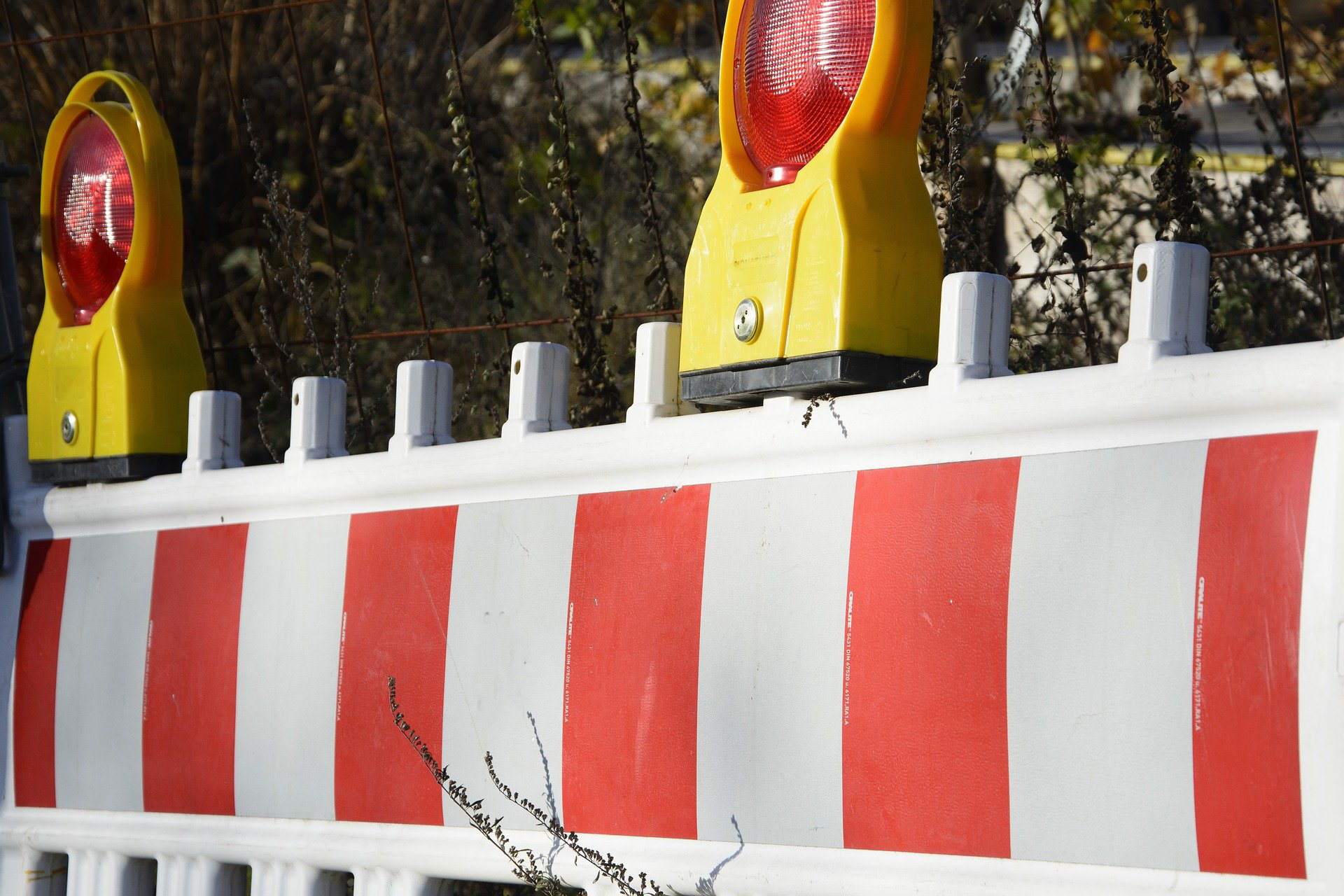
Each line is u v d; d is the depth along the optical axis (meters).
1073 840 3.53
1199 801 3.34
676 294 11.03
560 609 4.70
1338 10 11.72
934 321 4.30
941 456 3.93
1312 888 3.17
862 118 4.27
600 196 12.84
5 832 6.26
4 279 7.14
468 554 4.97
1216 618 3.35
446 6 8.02
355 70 16.75
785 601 4.16
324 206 8.05
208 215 16.19
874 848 3.91
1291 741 3.22
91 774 6.01
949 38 7.27
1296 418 3.32
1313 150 10.80
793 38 4.47
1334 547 3.17
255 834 5.43
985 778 3.70
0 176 7.15
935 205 7.03
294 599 5.43
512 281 13.06
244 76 16.48
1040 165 7.27
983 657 3.73
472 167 8.00
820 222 4.23
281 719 5.40
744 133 4.63
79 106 6.33
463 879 4.97
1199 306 3.64
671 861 4.35
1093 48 12.31
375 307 13.72
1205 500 3.42
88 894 5.98
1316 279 8.58
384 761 5.09
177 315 6.25
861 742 3.95
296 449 5.54
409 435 5.20
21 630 6.37
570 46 18.30
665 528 4.49
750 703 4.20
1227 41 12.88
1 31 16.03
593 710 4.57
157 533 5.95
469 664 4.91
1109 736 3.49
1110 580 3.53
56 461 6.30
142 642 5.89
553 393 4.98
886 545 3.97
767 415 4.30
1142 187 10.52
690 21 15.44
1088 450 3.65
